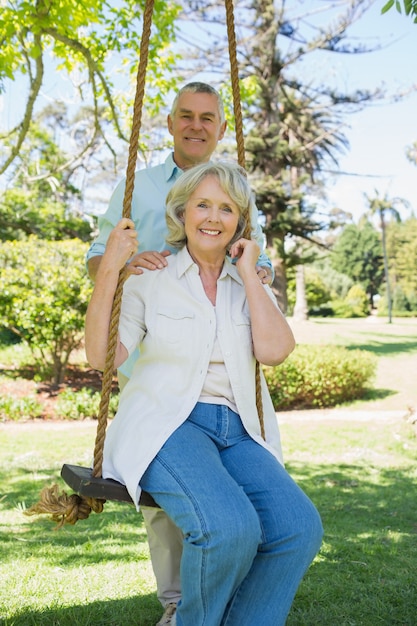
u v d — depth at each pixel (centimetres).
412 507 534
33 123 2009
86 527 452
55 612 280
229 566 180
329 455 776
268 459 208
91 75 666
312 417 1083
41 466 694
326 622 283
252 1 1706
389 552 393
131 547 396
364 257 5462
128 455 201
